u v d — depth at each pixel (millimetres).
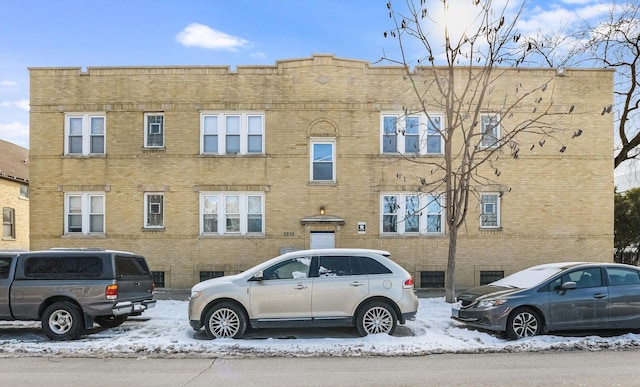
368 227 15766
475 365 6883
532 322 8477
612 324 8555
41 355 7578
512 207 15891
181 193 15859
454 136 15820
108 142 15945
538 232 15875
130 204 15867
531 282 8898
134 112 15969
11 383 6043
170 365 6953
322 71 15875
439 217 15977
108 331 9570
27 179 26125
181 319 10539
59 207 15930
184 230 15805
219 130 16000
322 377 6281
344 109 15867
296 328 9477
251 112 15945
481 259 15805
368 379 6176
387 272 8750
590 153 16031
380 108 15875
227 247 15773
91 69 15992
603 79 16109
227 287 8477
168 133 15922
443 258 15836
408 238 15789
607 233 15953
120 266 9219
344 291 8523
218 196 15977
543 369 6617
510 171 15898
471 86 15828
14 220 25281
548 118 15938
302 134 15867
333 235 15742
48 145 15984
